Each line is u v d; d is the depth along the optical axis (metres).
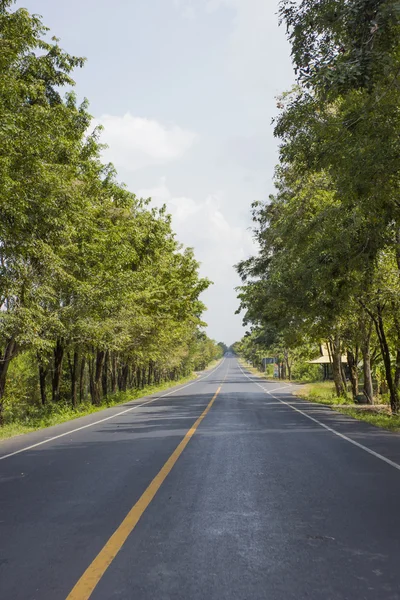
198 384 61.56
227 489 7.15
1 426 19.09
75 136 17.94
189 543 4.91
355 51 8.41
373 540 4.95
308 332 27.34
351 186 10.42
